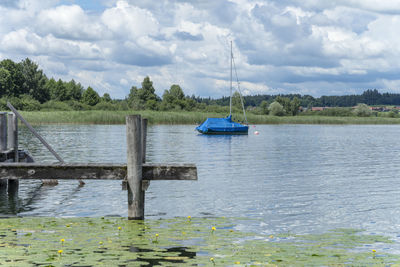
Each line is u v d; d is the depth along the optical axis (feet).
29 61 400.47
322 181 50.62
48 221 29.22
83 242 23.73
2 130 42.78
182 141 119.24
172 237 25.11
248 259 21.09
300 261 20.79
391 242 24.86
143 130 38.04
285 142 121.90
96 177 29.91
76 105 313.12
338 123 294.46
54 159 69.10
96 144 99.40
